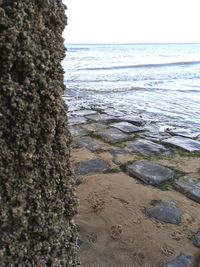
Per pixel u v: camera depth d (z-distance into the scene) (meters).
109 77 23.09
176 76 24.73
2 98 1.49
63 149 1.87
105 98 13.85
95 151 6.40
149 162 5.91
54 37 1.74
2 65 1.48
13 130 1.54
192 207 4.49
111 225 3.93
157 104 12.87
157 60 43.12
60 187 1.86
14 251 1.59
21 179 1.60
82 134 7.53
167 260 3.42
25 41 1.53
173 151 6.78
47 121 1.70
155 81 21.36
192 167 5.91
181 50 81.75
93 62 36.84
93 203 4.38
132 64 33.94
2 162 1.51
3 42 1.45
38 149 1.69
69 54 50.53
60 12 1.79
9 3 1.48
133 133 7.89
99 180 5.08
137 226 3.95
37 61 1.60
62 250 1.89
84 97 13.87
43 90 1.65
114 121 9.09
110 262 3.35
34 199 1.67
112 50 67.62
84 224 3.88
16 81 1.54
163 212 4.27
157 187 5.02
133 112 10.98
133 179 5.24
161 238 3.76
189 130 8.72
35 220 1.69
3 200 1.53
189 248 3.63
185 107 12.46
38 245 1.71
